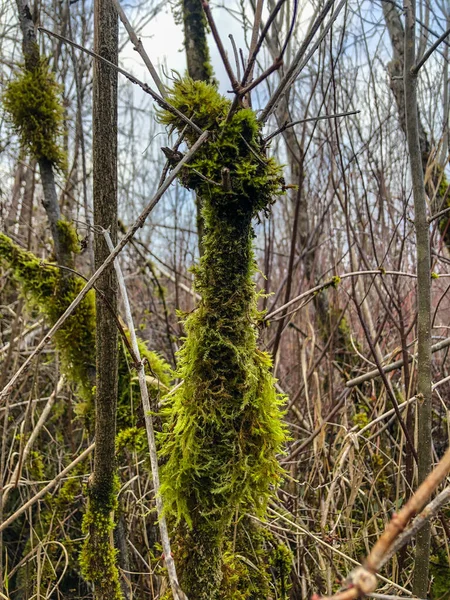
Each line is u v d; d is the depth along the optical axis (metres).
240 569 1.48
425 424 1.33
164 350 3.26
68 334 1.96
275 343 2.10
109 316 1.24
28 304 2.04
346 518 1.77
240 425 1.13
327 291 3.17
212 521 1.14
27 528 2.43
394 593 1.57
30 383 2.75
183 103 1.09
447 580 1.84
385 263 2.85
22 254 2.02
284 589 1.68
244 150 1.07
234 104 1.00
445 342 1.92
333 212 3.01
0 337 2.84
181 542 1.19
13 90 1.93
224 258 1.11
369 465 2.22
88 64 3.51
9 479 1.89
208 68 2.46
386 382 1.59
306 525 1.91
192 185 1.11
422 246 1.36
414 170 1.36
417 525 0.64
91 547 1.37
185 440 1.11
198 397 1.11
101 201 1.26
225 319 1.11
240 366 1.12
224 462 1.12
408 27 1.31
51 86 2.00
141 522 2.02
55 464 2.49
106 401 1.27
